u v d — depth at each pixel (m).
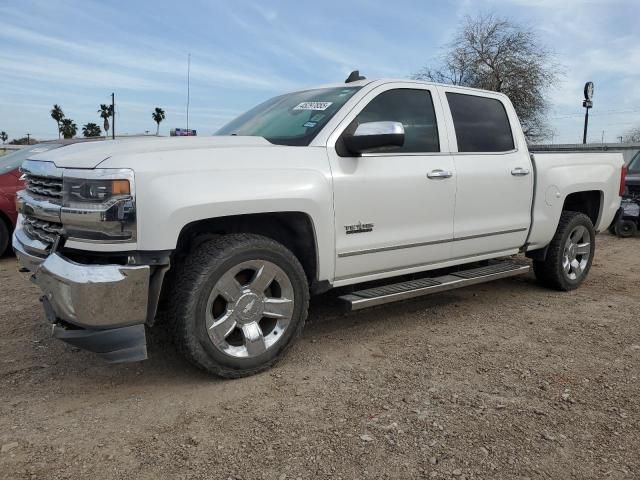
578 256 6.20
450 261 4.90
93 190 3.11
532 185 5.43
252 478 2.58
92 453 2.77
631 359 4.06
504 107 5.39
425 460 2.74
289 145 3.98
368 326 4.77
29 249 3.59
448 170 4.64
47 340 4.35
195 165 3.35
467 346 4.30
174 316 3.40
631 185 10.62
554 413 3.22
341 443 2.88
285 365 3.89
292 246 4.08
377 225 4.21
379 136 3.81
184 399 3.37
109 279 3.10
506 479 2.60
